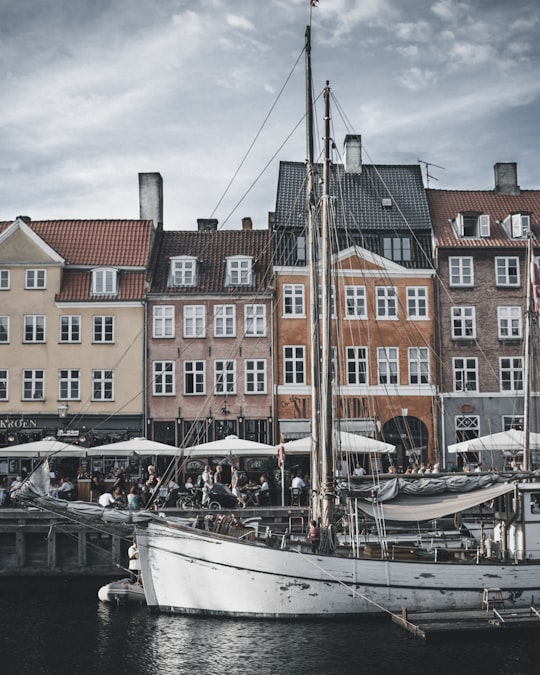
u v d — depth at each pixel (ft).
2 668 63.77
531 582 75.97
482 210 156.15
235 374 142.51
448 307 146.20
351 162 156.56
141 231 152.46
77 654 66.69
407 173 157.48
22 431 139.44
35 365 141.79
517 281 148.05
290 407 141.79
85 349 142.41
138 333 142.92
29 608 82.17
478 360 145.48
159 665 63.82
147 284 144.05
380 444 110.73
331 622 73.41
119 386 141.69
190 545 75.31
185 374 142.41
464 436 143.02
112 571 100.12
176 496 108.99
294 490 108.47
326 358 81.82
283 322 143.64
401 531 90.84
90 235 151.53
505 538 80.33
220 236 154.81
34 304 143.13
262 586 73.72
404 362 144.36
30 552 100.94
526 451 97.91
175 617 75.61
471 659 64.75
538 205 158.51
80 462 136.15
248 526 81.51
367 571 74.13
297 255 145.48
